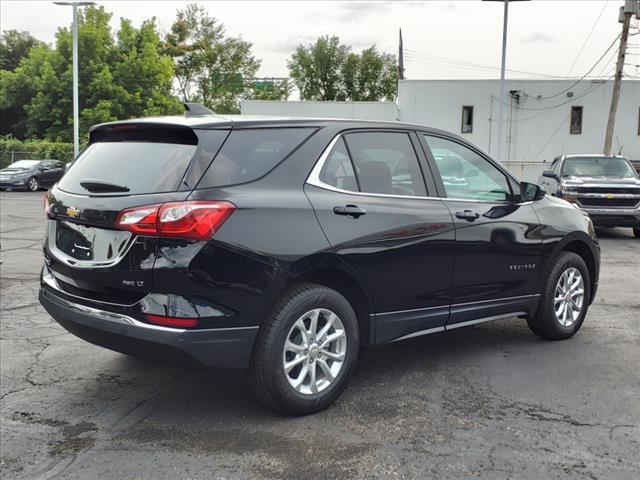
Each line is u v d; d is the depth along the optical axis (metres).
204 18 61.78
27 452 3.43
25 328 5.83
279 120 3.93
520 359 5.01
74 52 28.81
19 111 44.25
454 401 4.13
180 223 3.35
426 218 4.36
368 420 3.83
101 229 3.59
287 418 3.85
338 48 75.75
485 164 5.05
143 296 3.42
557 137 36.94
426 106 36.97
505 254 4.92
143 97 41.91
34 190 28.23
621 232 14.91
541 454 3.40
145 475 3.17
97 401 4.13
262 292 3.55
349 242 3.90
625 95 36.47
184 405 4.06
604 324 6.12
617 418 3.87
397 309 4.28
